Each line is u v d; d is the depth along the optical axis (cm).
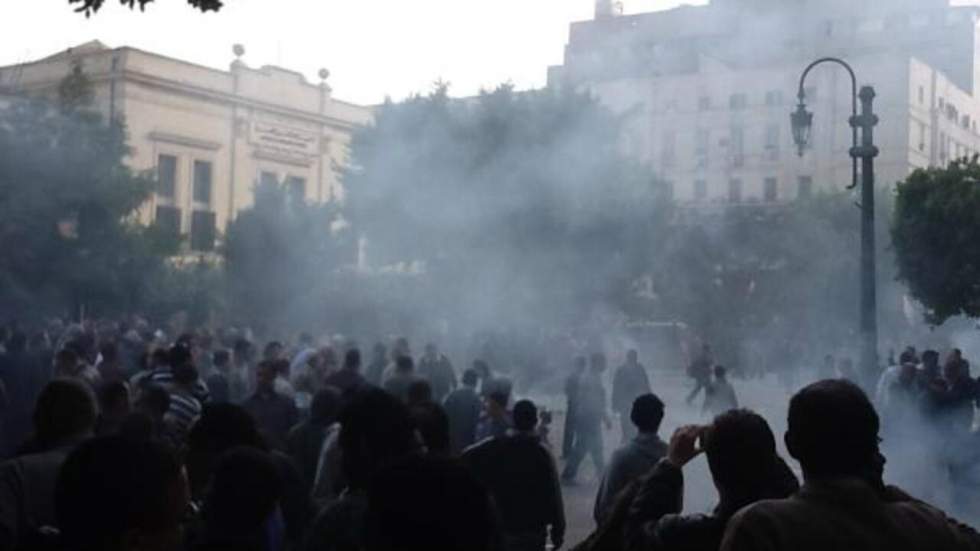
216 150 4159
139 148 3891
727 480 335
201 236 4072
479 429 860
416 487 189
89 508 221
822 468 262
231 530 313
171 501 229
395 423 347
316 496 496
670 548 341
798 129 1470
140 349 1473
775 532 253
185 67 4047
